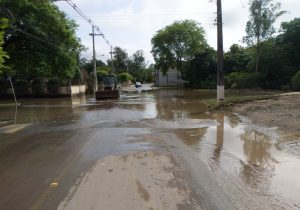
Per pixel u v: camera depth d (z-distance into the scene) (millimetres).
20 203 6047
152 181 7000
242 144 10891
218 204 5730
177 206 5656
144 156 9250
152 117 18609
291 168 7969
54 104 32250
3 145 11781
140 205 5723
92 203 5879
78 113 22375
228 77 53438
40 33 34156
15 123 18219
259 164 8367
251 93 37000
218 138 12008
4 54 18453
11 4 32406
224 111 20938
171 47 71688
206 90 52688
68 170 8062
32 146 11359
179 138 12031
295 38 48625
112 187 6676
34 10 34375
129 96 43438
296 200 5926
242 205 5691
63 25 37219
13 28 31406
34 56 36312
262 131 13188
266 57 48312
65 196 6277
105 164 8484
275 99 25078
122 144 11031
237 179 7125
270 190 6438
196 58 63906
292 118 15234
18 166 8695
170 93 48344
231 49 63938
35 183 7164
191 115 19422
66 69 39219
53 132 14320
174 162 8562
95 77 50688
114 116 19547
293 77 41812
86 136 12914
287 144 10586
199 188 6539
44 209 5715
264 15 47594
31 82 48281
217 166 8180
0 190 6828
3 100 40938
